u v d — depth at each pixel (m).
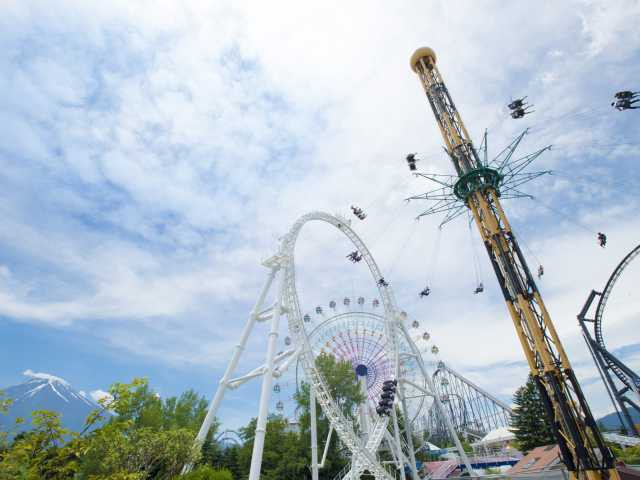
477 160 30.12
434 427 101.94
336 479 52.06
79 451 15.84
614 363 50.84
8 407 15.09
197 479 27.28
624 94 23.83
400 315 59.44
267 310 42.38
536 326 24.77
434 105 34.81
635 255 49.09
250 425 59.75
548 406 23.78
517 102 27.64
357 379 58.16
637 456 43.19
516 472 48.53
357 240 60.66
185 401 61.59
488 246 28.28
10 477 13.29
